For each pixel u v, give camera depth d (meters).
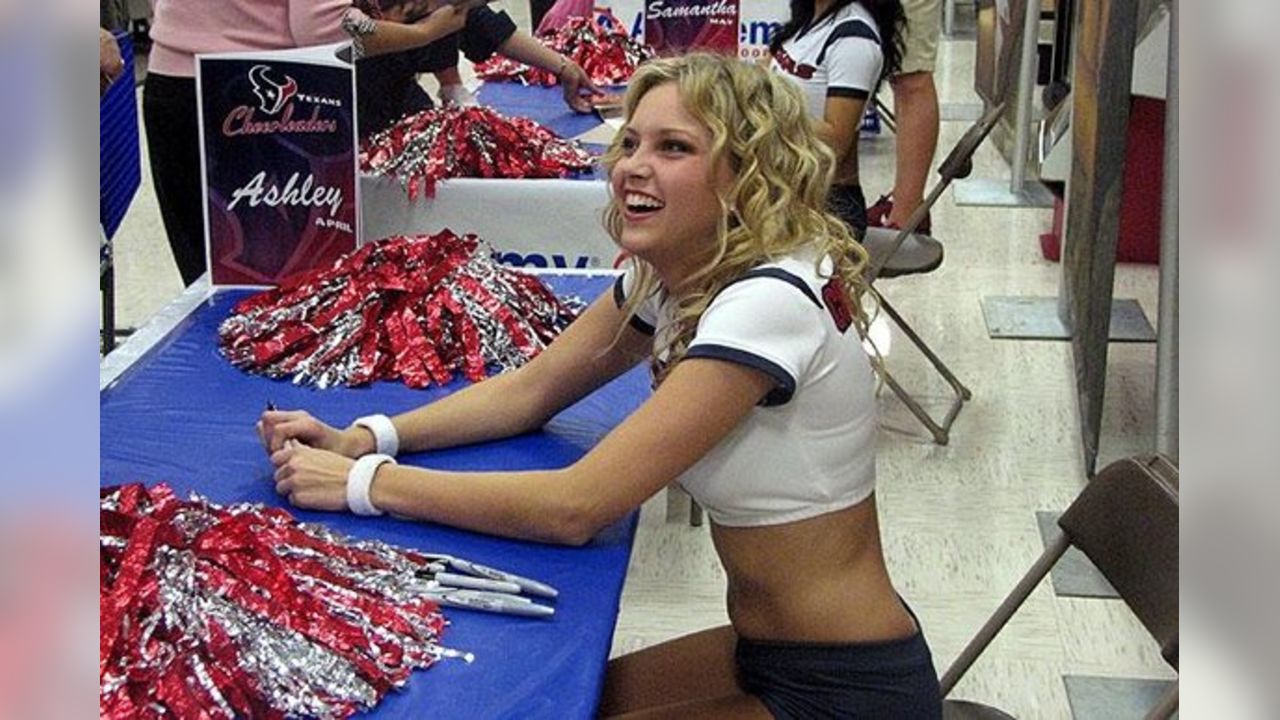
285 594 1.42
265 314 2.32
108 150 3.02
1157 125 4.88
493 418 1.95
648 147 1.63
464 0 3.30
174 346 2.30
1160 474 1.70
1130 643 2.82
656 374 1.74
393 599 1.49
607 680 1.80
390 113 3.54
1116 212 3.15
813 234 1.65
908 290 4.85
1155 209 4.97
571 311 2.43
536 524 1.63
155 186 3.26
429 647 1.43
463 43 3.92
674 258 1.67
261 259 2.56
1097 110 3.39
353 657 1.38
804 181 1.64
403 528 1.69
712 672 1.78
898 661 1.63
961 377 4.14
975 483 3.50
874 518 1.69
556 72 3.99
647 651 1.85
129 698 1.26
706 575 3.06
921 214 3.69
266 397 2.12
